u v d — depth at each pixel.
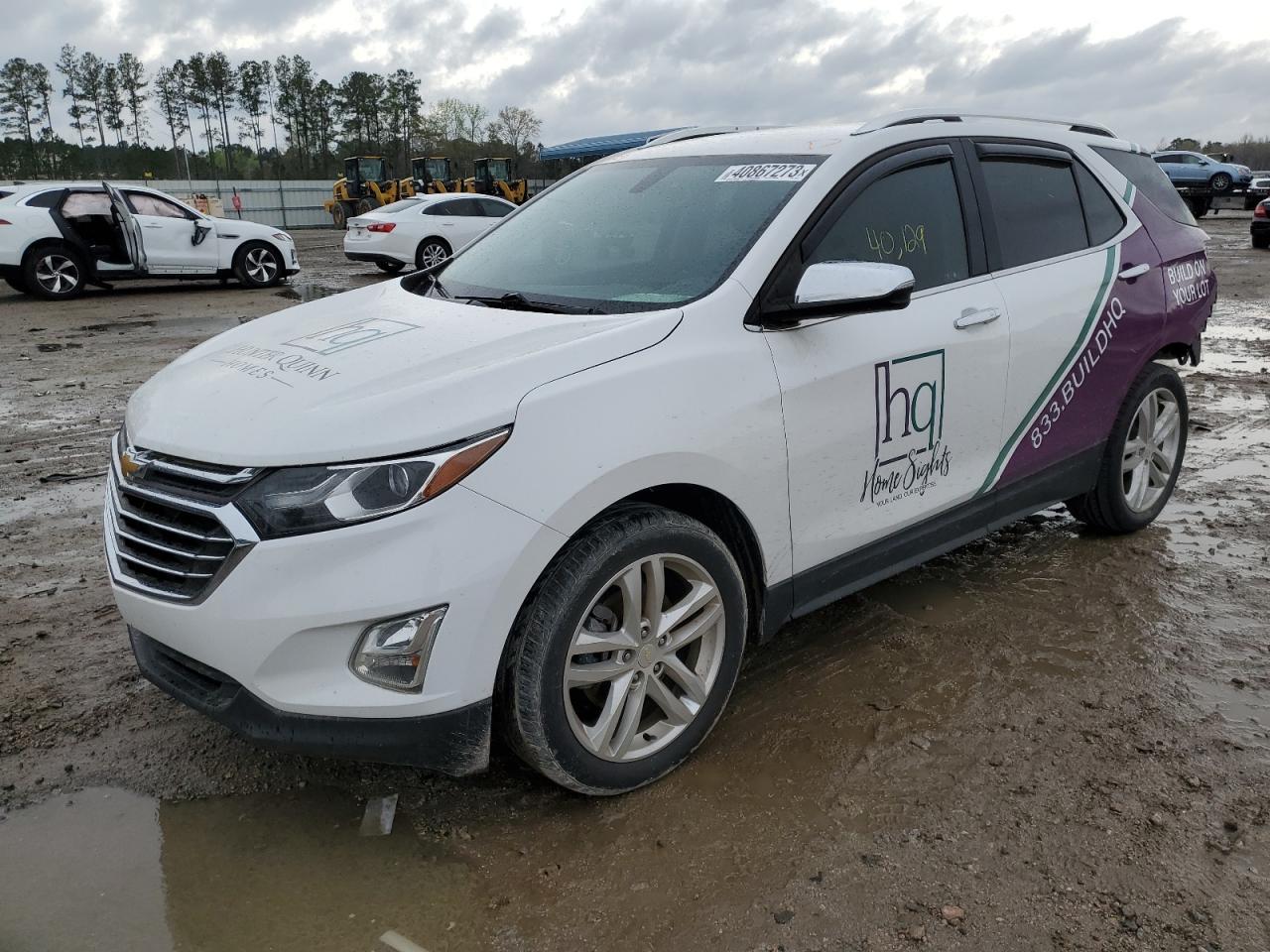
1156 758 2.80
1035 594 3.91
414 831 2.54
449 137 85.62
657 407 2.51
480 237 3.88
